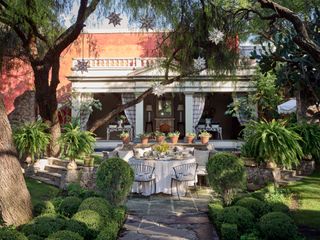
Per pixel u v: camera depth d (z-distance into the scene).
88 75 20.34
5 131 6.39
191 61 13.21
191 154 12.05
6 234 4.70
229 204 7.93
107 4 11.50
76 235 5.10
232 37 11.65
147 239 6.52
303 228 6.93
